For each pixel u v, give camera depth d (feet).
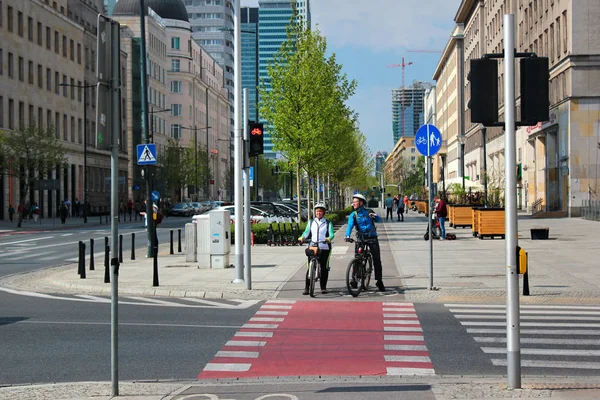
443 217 111.45
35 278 65.77
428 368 29.25
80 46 266.36
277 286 55.83
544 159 208.64
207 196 424.05
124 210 297.94
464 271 65.16
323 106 131.75
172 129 424.87
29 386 26.30
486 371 28.66
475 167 343.67
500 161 275.18
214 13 619.26
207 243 72.02
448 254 84.48
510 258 24.17
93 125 280.31
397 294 51.72
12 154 176.55
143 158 85.66
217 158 516.32
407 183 497.05
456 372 28.53
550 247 89.71
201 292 52.65
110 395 24.71
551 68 188.03
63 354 32.50
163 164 315.37
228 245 72.95
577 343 34.09
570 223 148.87
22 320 41.70
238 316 43.01
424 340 35.19
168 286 55.83
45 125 228.84
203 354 32.40
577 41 170.30
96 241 120.98
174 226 180.75
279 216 131.13
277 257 82.58
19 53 212.43
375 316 42.68
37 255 92.84
